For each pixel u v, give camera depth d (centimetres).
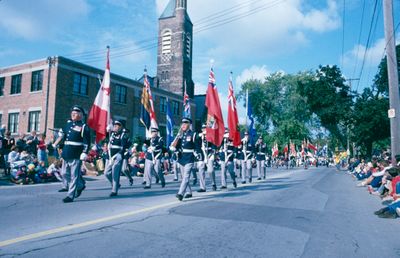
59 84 2461
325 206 793
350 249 450
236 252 416
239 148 1353
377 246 470
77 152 770
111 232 490
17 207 677
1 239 443
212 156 1076
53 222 548
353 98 3769
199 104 5572
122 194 934
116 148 895
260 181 1502
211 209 695
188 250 416
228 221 585
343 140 4597
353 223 614
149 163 1138
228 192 1014
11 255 379
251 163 1426
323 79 3844
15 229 498
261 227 550
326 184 1401
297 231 534
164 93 3741
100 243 434
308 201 864
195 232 504
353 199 948
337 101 3728
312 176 1967
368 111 2822
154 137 1157
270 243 462
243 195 941
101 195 898
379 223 624
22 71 2650
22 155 1334
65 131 811
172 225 543
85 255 385
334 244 471
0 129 1477
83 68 2656
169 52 5978
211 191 1045
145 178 1177
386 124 2741
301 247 449
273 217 635
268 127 5856
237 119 1236
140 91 3266
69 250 402
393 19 1314
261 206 754
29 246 414
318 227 569
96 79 2773
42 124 2472
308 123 5716
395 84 1284
